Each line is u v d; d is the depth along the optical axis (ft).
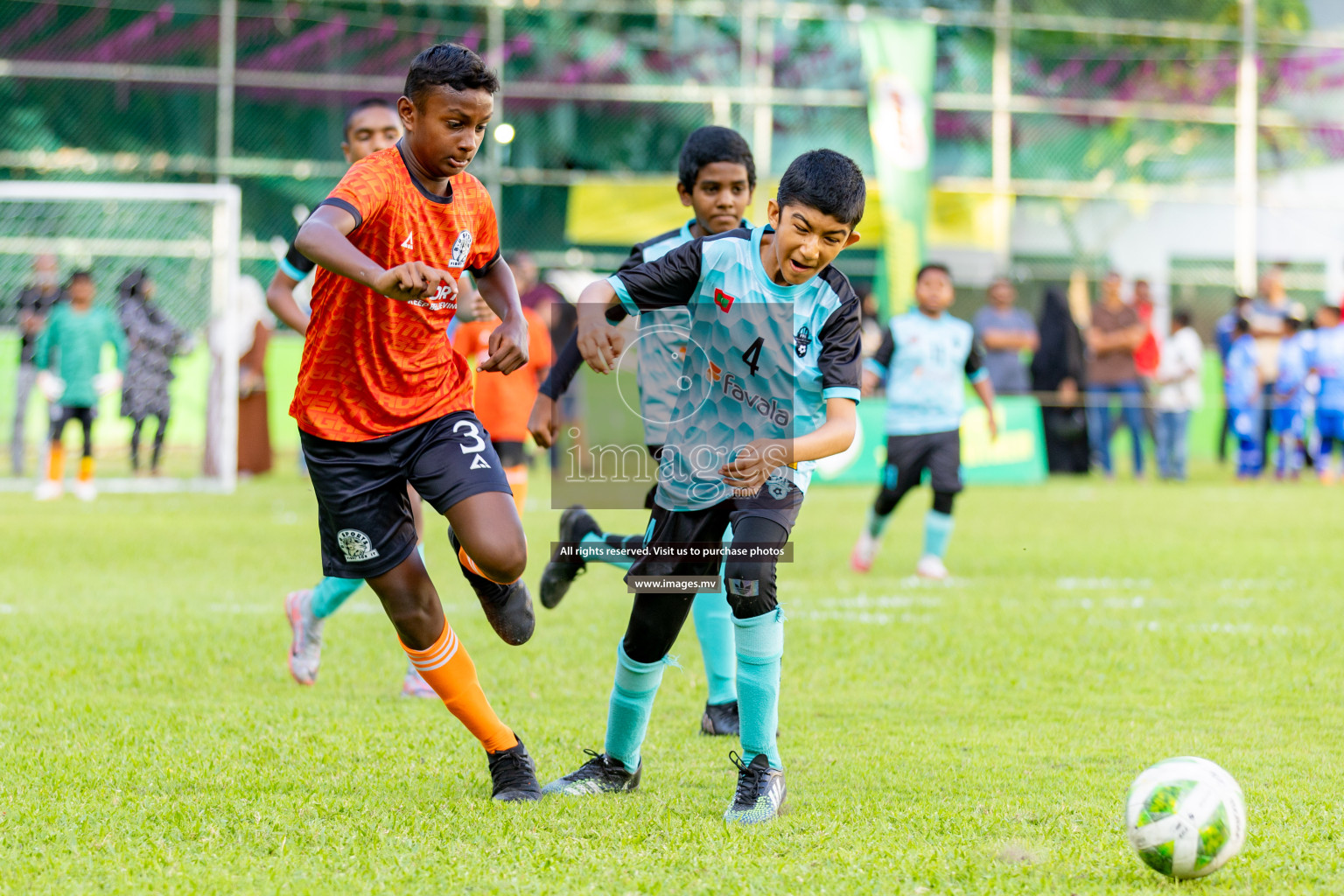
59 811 40.29
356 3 245.65
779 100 231.91
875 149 215.72
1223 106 260.01
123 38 244.01
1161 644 74.02
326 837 38.09
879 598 92.68
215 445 188.65
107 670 64.49
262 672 65.36
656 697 61.62
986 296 242.58
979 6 261.65
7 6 240.32
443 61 40.42
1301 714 57.26
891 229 215.72
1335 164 262.47
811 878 34.53
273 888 33.63
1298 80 261.03
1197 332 259.80
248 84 226.17
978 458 201.67
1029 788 44.45
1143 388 212.64
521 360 43.39
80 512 145.18
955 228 241.35
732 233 43.80
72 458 206.69
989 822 39.86
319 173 233.14
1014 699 60.49
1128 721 55.77
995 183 239.71
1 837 37.58
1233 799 34.65
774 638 41.42
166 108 244.83
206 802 41.68
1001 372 205.36
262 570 102.78
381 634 76.59
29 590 90.43
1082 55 260.21
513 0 233.96
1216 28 242.99
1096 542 127.85
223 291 181.16
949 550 122.83
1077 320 230.89
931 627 79.46
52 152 243.60
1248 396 212.84
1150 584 99.96
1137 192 239.71
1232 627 79.87
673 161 251.80
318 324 42.09
